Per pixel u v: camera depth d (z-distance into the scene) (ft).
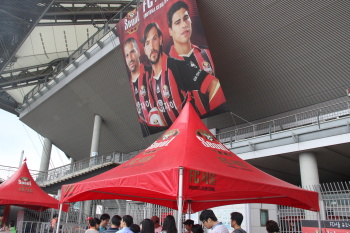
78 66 96.12
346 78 61.16
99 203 57.06
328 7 53.57
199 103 63.62
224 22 63.82
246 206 29.19
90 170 80.84
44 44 109.50
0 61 80.94
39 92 117.19
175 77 65.46
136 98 75.51
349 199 29.19
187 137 19.43
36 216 56.34
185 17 60.90
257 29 62.03
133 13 70.74
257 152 58.23
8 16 66.80
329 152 53.72
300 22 57.67
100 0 91.81
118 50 81.97
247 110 76.59
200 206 27.40
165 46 65.21
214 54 70.28
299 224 30.76
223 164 18.22
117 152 90.63
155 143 21.85
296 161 60.95
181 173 14.87
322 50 59.93
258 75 69.05
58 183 87.61
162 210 34.65
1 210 53.98
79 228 37.78
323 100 65.92
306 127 52.80
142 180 16.15
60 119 118.73
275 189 17.79
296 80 66.18
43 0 65.46
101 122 104.53
